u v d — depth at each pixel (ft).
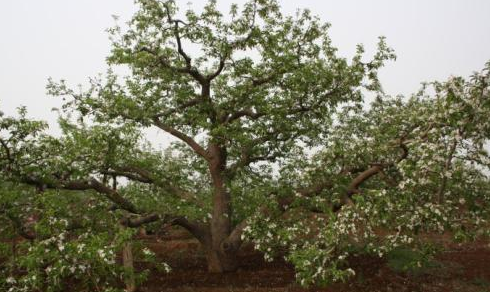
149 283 43.32
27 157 37.60
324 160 40.14
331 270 30.42
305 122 49.57
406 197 32.81
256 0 42.60
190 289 41.11
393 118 45.65
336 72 44.34
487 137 32.89
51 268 25.94
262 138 47.39
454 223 33.81
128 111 43.45
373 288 40.34
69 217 38.55
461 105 31.17
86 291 30.96
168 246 61.57
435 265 46.29
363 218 33.81
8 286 29.25
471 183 35.94
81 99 43.45
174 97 47.93
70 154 39.68
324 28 46.19
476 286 40.81
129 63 44.98
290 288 40.73
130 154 46.68
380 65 44.01
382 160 40.14
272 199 42.16
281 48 44.91
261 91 46.03
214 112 47.21
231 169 48.78
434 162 30.76
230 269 47.42
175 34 43.45
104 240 28.91
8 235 37.22
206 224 49.67
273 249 42.83
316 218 40.09
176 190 48.26
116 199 43.32
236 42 44.09
